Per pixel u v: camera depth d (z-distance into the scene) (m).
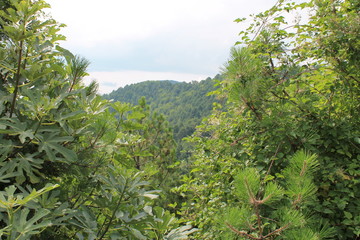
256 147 3.01
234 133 3.32
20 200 1.30
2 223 1.76
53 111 1.94
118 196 1.92
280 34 3.35
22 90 1.82
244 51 2.88
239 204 2.72
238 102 2.89
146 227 2.17
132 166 2.50
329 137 2.93
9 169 1.67
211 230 3.00
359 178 2.73
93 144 2.20
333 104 3.16
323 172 2.66
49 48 2.04
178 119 118.19
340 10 3.23
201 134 3.60
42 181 2.08
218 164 3.34
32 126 1.80
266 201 1.84
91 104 2.15
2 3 2.21
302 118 3.01
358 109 3.06
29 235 1.43
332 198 2.75
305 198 1.90
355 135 2.86
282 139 2.84
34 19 2.06
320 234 2.00
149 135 8.34
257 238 1.82
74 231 2.12
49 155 1.75
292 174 2.02
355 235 2.58
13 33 1.68
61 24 2.07
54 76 2.22
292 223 1.78
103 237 1.92
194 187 3.70
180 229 2.57
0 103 1.77
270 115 2.87
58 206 1.90
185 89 158.38
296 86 3.12
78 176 2.22
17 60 1.91
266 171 2.85
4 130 1.64
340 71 2.98
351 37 2.81
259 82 2.92
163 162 8.53
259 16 3.40
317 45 3.06
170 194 8.53
